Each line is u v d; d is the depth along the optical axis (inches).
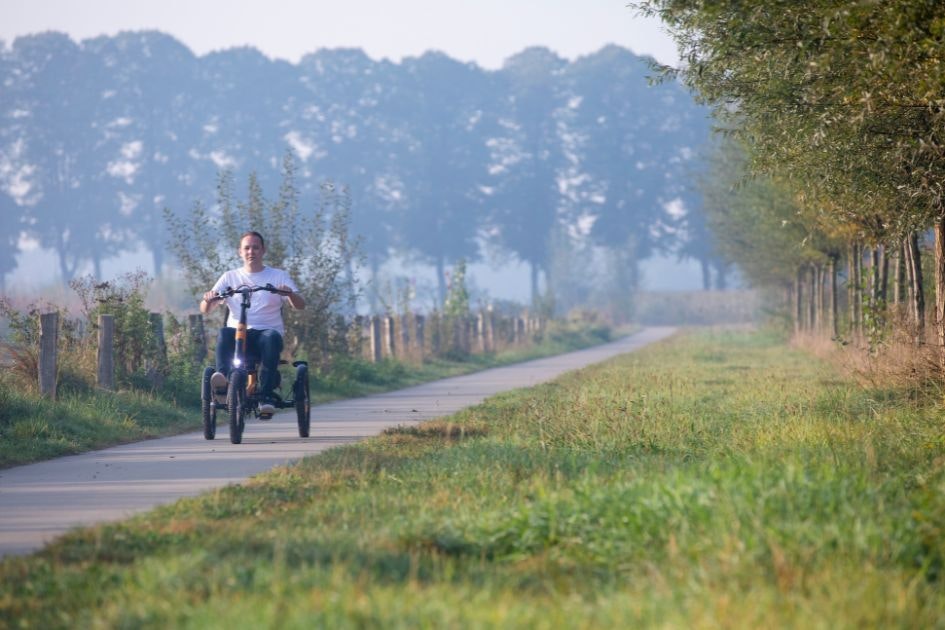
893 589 913.5
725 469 1375.5
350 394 3772.1
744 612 865.5
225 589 944.3
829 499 1138.0
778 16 1999.3
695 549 1040.8
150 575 987.3
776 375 4143.7
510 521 1186.0
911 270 3339.1
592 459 1707.7
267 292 2289.6
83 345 2942.9
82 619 905.5
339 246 4141.2
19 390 2546.8
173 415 2714.1
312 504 1437.0
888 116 2271.2
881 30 1791.3
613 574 1037.2
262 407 2266.2
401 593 924.0
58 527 1347.2
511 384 4446.4
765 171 2568.9
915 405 2447.1
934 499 1208.8
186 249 3858.3
